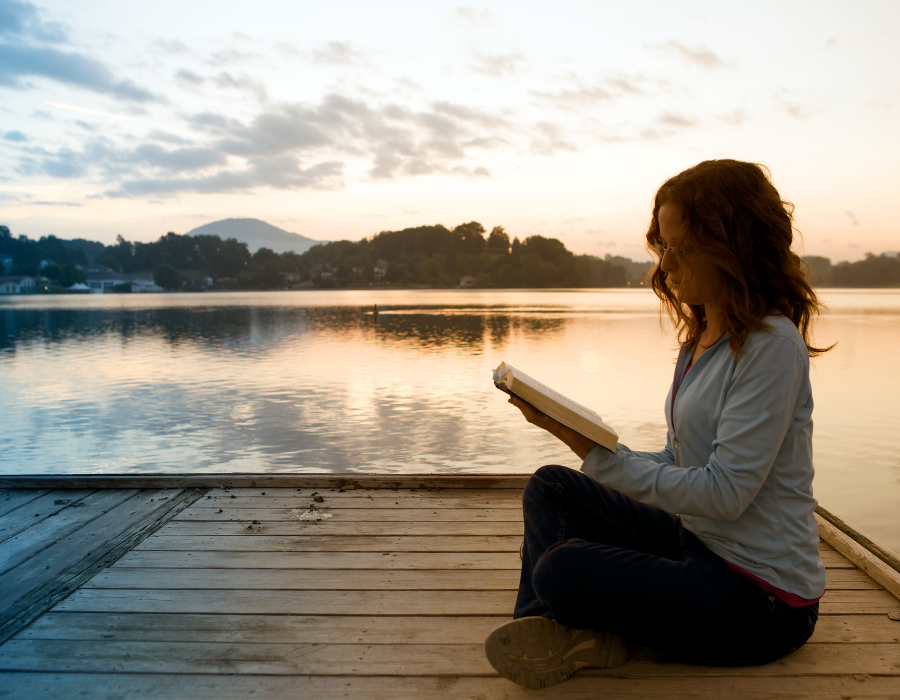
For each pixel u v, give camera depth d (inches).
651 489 58.4
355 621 83.7
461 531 113.7
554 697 67.1
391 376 642.2
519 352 861.8
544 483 72.0
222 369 705.0
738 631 61.3
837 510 248.5
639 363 728.3
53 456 345.4
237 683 70.5
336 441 372.2
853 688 68.0
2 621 83.8
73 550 106.3
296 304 3149.6
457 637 79.7
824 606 86.1
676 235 59.4
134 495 133.9
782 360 54.6
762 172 59.3
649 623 62.1
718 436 57.5
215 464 326.6
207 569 99.0
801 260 59.0
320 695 68.2
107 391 558.9
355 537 111.2
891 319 1568.7
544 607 68.7
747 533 60.4
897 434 374.0
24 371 697.6
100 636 80.2
